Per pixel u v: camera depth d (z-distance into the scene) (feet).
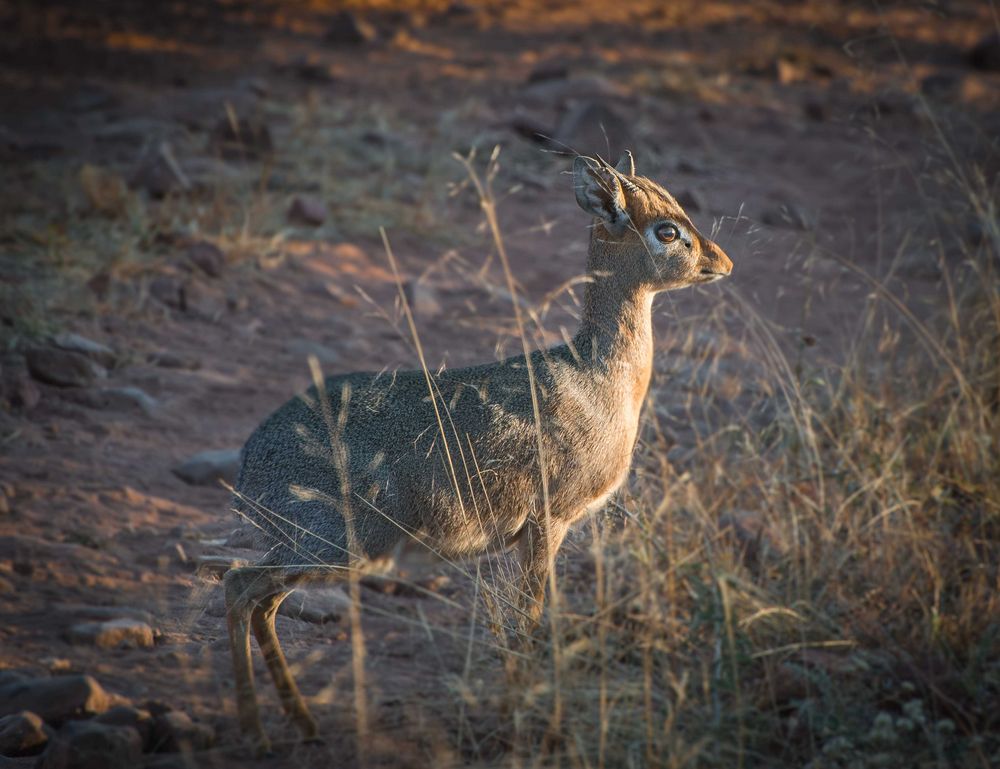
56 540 43.80
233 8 164.55
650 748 29.68
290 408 35.83
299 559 33.45
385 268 78.69
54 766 29.91
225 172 89.10
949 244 79.82
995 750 31.30
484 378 36.94
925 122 117.19
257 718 32.32
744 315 63.31
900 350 62.13
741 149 112.16
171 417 56.24
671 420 54.60
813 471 44.73
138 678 35.60
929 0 72.90
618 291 38.81
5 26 144.77
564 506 37.27
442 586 43.65
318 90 123.13
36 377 56.95
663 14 176.86
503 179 98.17
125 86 120.06
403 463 34.78
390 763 31.19
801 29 169.68
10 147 94.48
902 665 34.68
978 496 44.73
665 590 37.55
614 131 105.81
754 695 33.50
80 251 72.08
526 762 30.58
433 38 154.92
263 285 73.15
